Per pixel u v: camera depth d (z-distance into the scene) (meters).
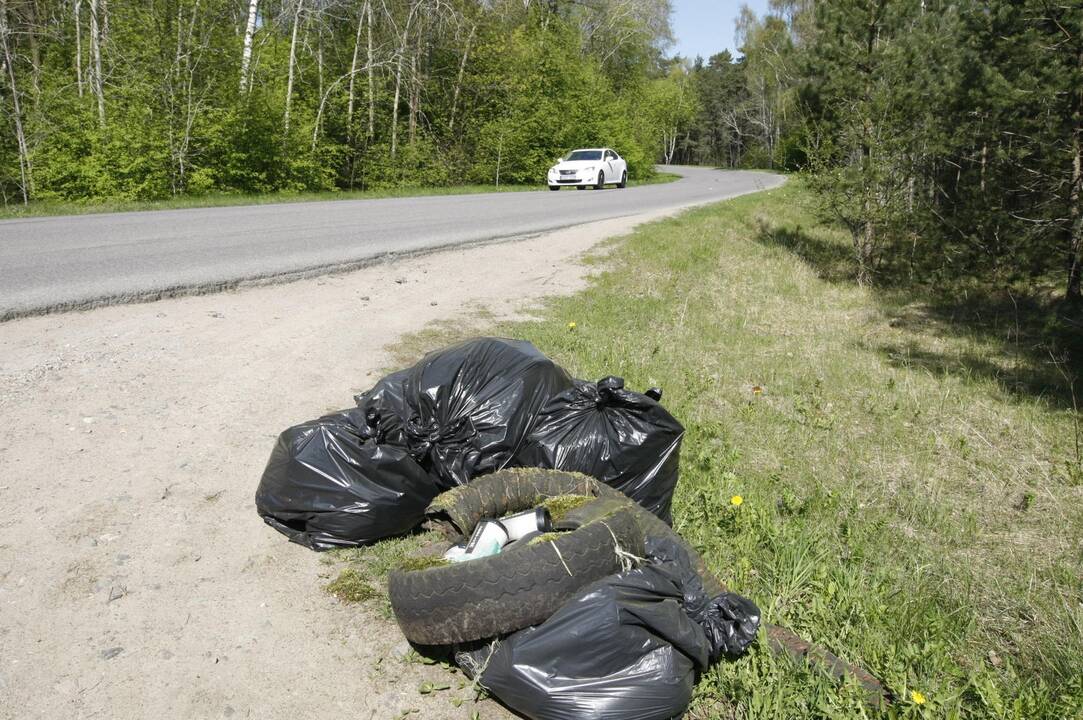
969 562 4.20
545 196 24.94
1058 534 4.57
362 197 21.70
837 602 3.51
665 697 2.58
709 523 4.25
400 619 2.90
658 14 57.06
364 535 3.59
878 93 13.27
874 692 2.85
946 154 13.39
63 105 21.06
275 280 8.56
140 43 21.00
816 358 8.38
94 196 19.70
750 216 21.25
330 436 3.67
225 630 3.01
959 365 8.35
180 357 5.80
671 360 7.57
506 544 3.14
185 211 14.96
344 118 28.95
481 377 4.07
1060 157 10.81
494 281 10.12
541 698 2.56
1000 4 10.73
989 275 12.45
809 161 14.52
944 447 5.95
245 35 24.02
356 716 2.67
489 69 33.53
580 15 50.03
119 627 2.96
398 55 29.44
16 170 20.25
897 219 13.68
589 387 4.09
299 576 3.40
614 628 2.60
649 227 16.28
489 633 2.71
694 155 105.50
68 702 2.60
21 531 3.44
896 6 13.54
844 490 5.06
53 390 4.91
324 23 28.17
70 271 7.92
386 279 9.49
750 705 2.75
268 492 3.74
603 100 44.31
